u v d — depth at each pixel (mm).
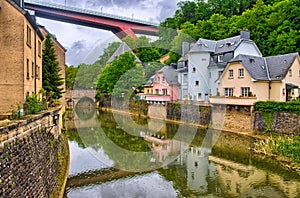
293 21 41094
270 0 50438
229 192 14625
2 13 17578
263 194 14492
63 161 16766
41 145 11547
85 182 14914
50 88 28828
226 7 55688
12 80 17750
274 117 28297
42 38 25875
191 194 14195
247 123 30750
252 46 38531
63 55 42000
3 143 7445
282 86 32469
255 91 32094
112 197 13203
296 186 15508
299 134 25656
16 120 9633
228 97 32125
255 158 20906
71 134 24234
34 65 21969
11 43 17750
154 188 14602
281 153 20859
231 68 34438
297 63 33812
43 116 12953
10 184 7422
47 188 11219
